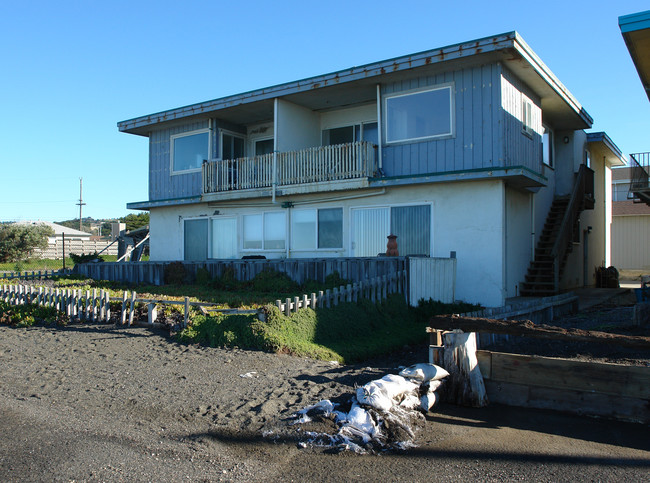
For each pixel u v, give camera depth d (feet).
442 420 18.33
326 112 60.13
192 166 65.05
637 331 29.99
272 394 19.84
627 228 104.53
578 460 14.98
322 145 60.39
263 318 28.50
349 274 40.68
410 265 38.65
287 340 27.37
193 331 29.37
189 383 21.59
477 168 44.24
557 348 26.04
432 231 46.44
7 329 36.24
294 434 16.30
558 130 64.08
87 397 20.17
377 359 28.89
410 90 48.42
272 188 55.62
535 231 54.08
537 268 50.31
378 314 34.68
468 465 14.62
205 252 63.41
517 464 14.70
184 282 51.96
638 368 17.81
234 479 13.69
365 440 15.83
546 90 51.24
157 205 66.95
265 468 14.33
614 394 18.13
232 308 31.37
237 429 16.76
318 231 53.62
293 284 43.52
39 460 14.65
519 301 43.39
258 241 58.65
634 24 34.17
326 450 15.40
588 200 61.31
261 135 65.21
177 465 14.42
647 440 16.43
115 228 90.17
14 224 142.51
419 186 47.37
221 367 23.91
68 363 25.45
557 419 18.39
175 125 66.23
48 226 147.23
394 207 48.75
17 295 41.68
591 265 70.95
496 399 20.10
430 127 47.26
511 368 19.90
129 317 33.94
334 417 17.25
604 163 80.12
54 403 19.57
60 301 38.04
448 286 42.68
